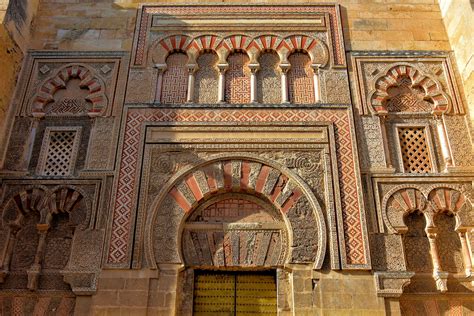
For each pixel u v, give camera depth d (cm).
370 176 897
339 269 809
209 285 848
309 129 937
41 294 818
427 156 935
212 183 889
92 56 1033
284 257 841
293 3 1093
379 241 841
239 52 1046
